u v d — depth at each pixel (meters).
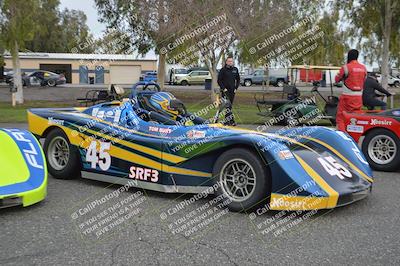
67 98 24.66
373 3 23.38
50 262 3.35
